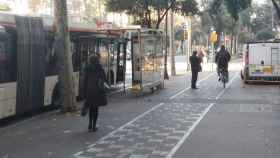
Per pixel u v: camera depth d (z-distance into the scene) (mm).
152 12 33500
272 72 28875
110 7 31641
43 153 10094
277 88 26219
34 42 16109
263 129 12766
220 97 21188
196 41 88312
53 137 11977
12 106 14695
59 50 16750
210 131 12492
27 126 13914
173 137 11711
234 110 16734
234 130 12625
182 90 24984
